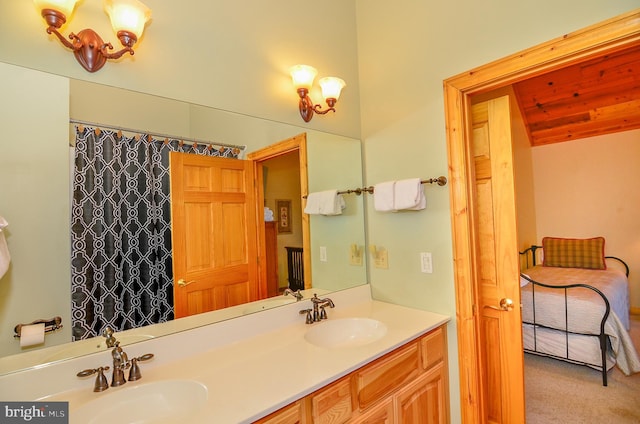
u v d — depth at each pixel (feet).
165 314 4.58
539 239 16.03
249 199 5.56
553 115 13.75
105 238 4.15
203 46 4.86
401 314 5.93
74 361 3.67
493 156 6.00
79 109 3.91
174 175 4.75
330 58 6.59
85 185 4.00
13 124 3.53
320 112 6.18
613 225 14.34
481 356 5.70
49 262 3.75
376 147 6.80
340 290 6.58
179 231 4.80
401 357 4.83
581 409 7.30
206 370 4.01
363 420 4.25
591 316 8.48
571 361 8.81
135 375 3.79
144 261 4.45
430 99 5.94
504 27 5.03
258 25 5.52
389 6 6.56
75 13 3.78
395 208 6.04
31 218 3.64
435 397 5.46
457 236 5.60
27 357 3.52
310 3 6.31
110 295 4.15
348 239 6.82
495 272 6.03
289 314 5.64
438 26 5.82
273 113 5.72
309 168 6.29
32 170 3.65
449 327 5.78
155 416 3.56
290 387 3.57
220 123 5.10
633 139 13.92
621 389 7.97
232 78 5.19
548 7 4.62
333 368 3.99
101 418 3.38
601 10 4.20
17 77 3.53
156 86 4.43
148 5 4.34
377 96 6.77
